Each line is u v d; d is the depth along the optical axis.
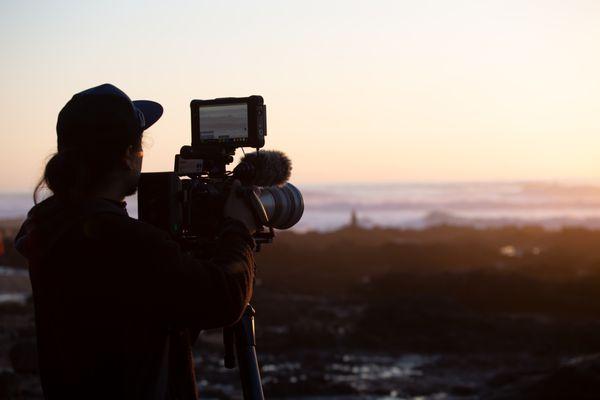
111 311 2.07
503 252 68.88
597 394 16.62
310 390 20.47
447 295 41.94
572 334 31.05
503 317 34.94
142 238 2.07
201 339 28.20
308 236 86.12
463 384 22.20
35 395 16.52
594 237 79.25
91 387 2.09
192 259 2.12
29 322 29.62
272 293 46.25
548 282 42.28
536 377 19.59
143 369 2.11
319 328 31.28
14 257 54.59
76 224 2.09
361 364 25.61
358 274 57.16
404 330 31.36
